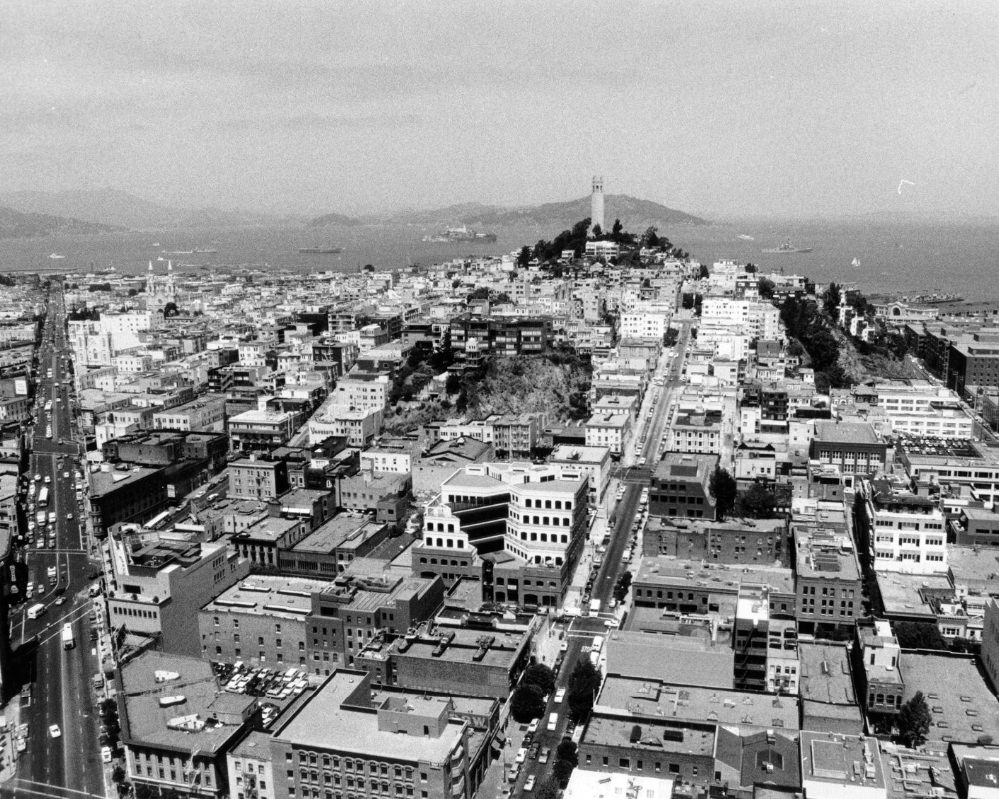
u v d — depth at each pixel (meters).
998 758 195.62
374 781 199.25
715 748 197.38
